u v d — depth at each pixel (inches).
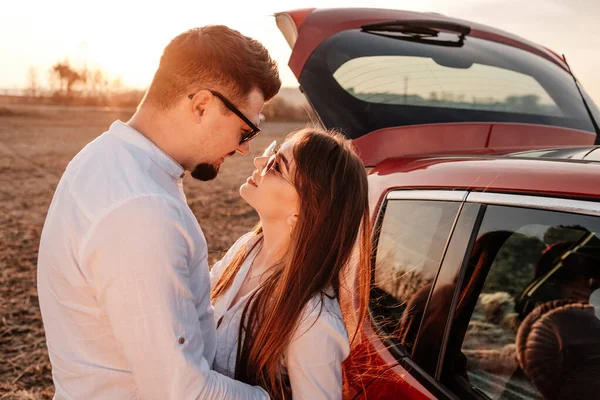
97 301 45.7
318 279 52.0
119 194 43.8
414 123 90.5
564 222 43.2
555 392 45.3
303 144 53.9
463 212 52.7
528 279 47.7
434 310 53.6
